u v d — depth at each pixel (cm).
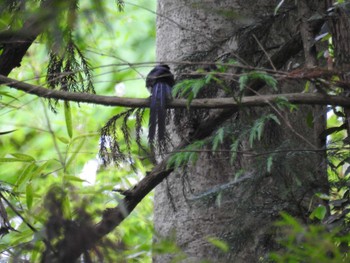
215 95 1059
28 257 737
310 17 1009
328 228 866
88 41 1134
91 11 604
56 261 640
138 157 1096
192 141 1061
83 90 1044
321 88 870
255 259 1021
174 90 857
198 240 1165
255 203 1035
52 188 685
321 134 986
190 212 1189
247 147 1091
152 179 1051
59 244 648
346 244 846
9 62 1018
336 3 947
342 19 967
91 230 650
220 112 1048
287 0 1103
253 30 1089
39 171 1133
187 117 1101
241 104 857
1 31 753
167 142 1173
